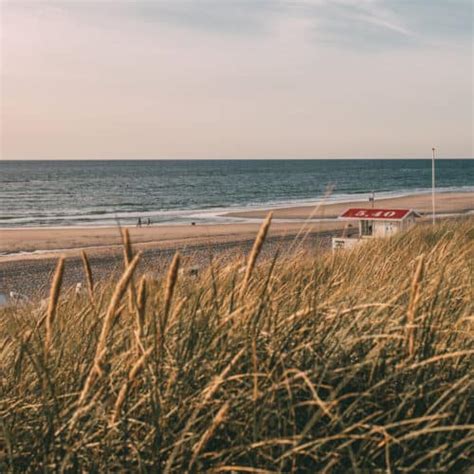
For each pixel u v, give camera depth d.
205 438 2.36
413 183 167.50
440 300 4.12
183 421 2.68
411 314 3.04
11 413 2.73
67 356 3.10
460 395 3.08
